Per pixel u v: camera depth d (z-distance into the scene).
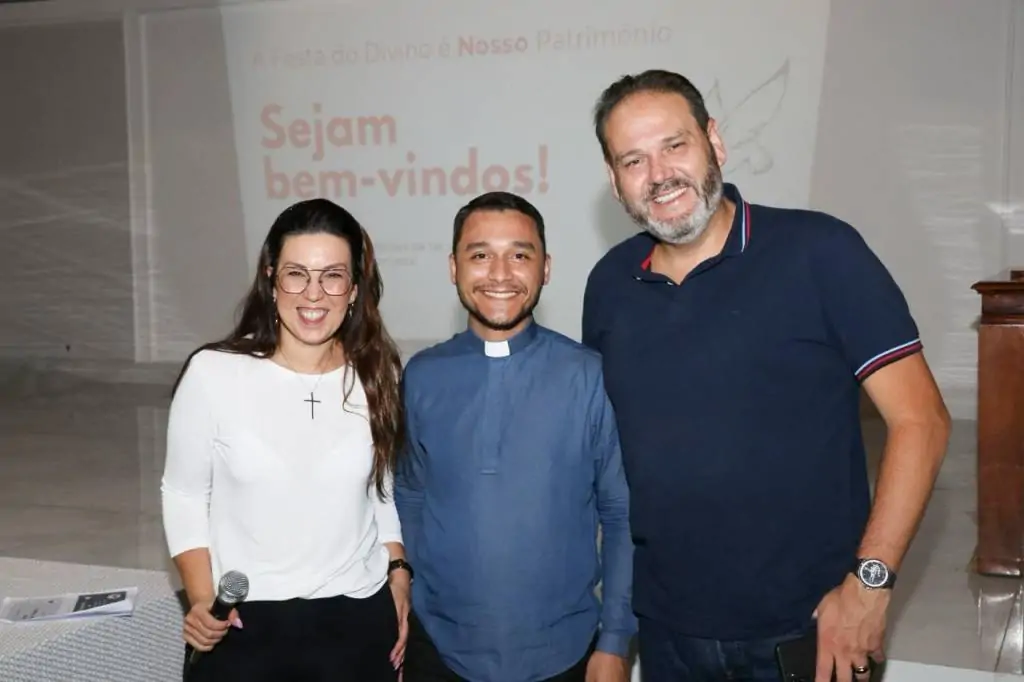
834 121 6.70
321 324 1.85
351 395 1.91
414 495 2.02
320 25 7.78
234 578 1.70
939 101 6.54
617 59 7.07
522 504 1.91
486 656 1.92
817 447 1.72
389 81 7.63
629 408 1.83
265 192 8.09
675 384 1.77
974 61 6.46
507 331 1.96
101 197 8.59
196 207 8.34
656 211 1.73
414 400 1.98
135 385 8.52
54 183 8.70
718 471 1.73
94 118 8.53
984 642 3.02
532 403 1.93
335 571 1.85
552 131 7.27
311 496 1.83
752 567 1.74
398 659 1.95
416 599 2.00
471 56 7.40
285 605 1.81
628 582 1.94
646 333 1.81
